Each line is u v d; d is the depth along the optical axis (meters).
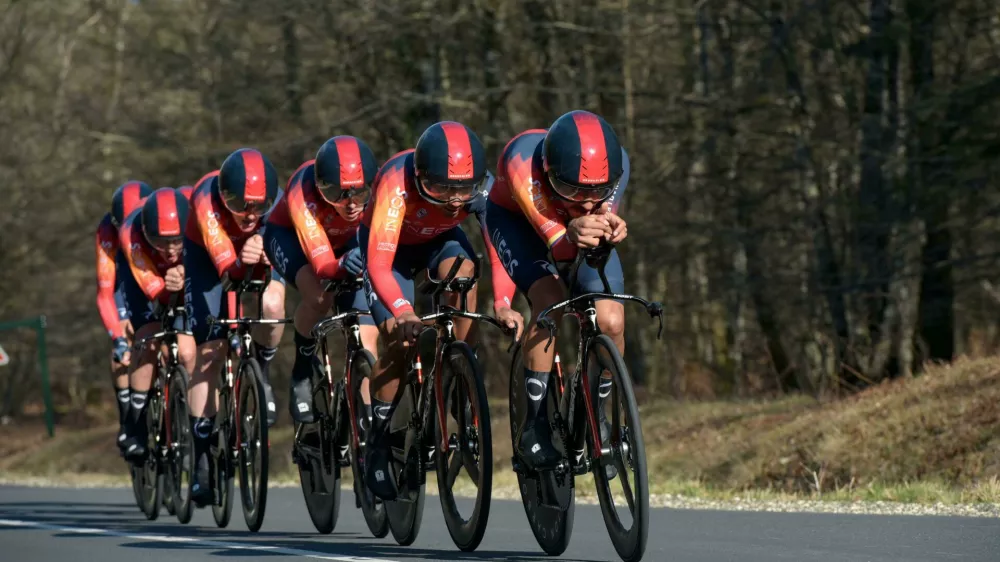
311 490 14.24
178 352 16.95
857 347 32.03
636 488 9.02
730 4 35.53
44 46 64.88
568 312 10.23
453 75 39.97
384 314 11.60
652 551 10.88
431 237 12.08
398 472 11.84
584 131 9.70
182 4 46.31
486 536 12.88
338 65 39.81
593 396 9.66
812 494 19.61
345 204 13.03
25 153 60.97
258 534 13.98
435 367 11.15
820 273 33.62
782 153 34.66
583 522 14.23
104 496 23.50
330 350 34.59
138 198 20.11
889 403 22.33
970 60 33.81
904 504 15.64
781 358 36.81
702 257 39.81
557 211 10.16
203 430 15.41
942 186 29.38
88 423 69.75
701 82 37.66
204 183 15.54
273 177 14.70
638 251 35.88
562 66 39.03
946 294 32.50
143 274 17.97
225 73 42.22
